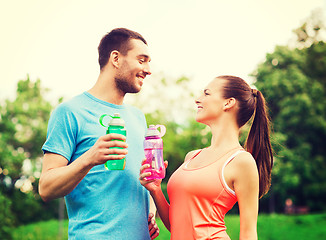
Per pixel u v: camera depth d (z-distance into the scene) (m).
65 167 2.21
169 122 28.95
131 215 2.44
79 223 2.38
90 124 2.49
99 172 2.42
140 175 2.39
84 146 2.46
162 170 2.43
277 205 29.00
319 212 28.12
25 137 32.84
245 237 2.28
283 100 27.81
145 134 2.53
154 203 2.77
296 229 19.84
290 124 27.70
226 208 2.34
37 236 23.48
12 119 33.12
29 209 29.98
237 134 2.53
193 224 2.30
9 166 29.30
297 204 28.66
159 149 2.44
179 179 2.41
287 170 26.64
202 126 28.16
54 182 2.20
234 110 2.51
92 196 2.39
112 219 2.38
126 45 2.62
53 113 2.48
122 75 2.60
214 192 2.30
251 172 2.29
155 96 28.89
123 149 2.08
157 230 2.67
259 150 2.66
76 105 2.51
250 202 2.30
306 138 28.23
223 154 2.40
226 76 2.58
